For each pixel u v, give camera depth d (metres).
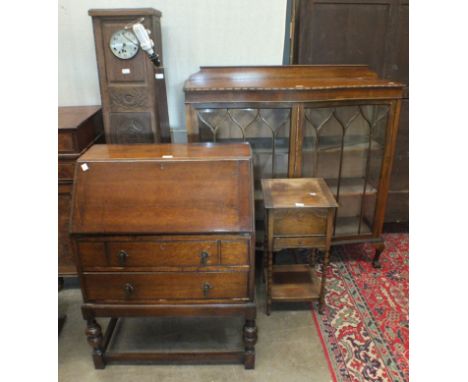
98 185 1.42
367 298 2.03
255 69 1.99
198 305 1.50
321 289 1.86
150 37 1.84
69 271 2.01
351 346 1.71
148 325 1.87
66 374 1.59
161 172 1.43
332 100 1.83
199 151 1.55
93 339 1.56
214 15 2.11
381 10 2.10
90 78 2.22
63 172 1.83
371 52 2.19
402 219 2.62
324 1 2.06
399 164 2.49
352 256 2.41
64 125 1.78
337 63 2.20
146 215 1.39
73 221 1.39
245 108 1.81
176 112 2.33
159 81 2.02
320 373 1.58
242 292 1.49
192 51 2.19
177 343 1.75
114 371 1.60
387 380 1.54
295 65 2.04
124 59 1.88
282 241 1.73
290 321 1.87
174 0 2.08
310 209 1.65
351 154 2.02
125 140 2.02
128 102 1.96
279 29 2.15
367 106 1.91
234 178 1.43
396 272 2.25
